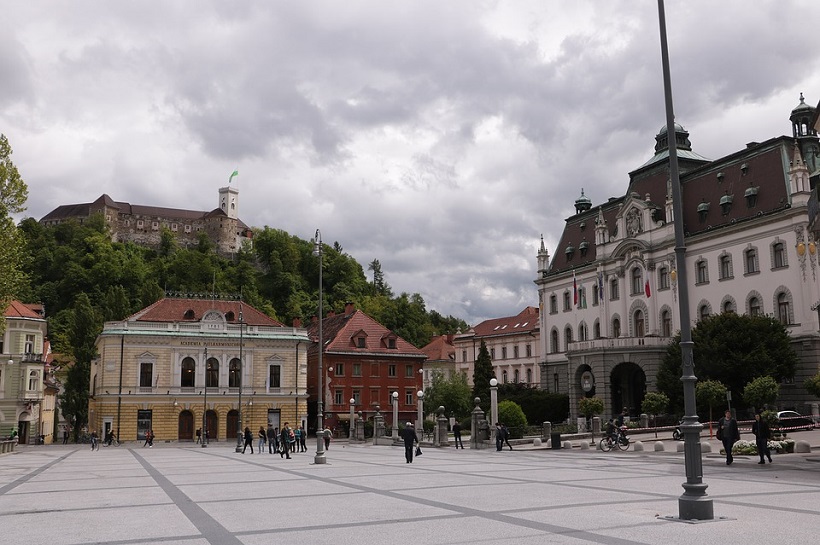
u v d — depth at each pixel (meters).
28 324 86.62
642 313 81.19
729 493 19.55
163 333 81.06
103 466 39.06
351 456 46.09
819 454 35.22
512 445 54.22
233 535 13.89
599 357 76.06
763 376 58.00
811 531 13.27
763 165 69.69
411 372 96.38
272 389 85.12
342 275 175.12
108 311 107.50
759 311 67.44
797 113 70.56
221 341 83.38
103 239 179.62
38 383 86.88
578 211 102.44
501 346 130.38
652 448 45.78
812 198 36.59
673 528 13.77
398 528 14.30
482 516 15.72
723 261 71.81
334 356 92.00
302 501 19.38
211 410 82.38
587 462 35.47
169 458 47.97
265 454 52.72
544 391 93.19
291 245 181.25
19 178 48.22
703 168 77.00
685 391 15.53
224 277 173.12
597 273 87.56
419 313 161.00
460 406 92.94
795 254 64.00
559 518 15.23
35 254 168.50
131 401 79.06
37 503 20.14
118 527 15.20
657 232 79.69
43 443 87.94
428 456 44.06
